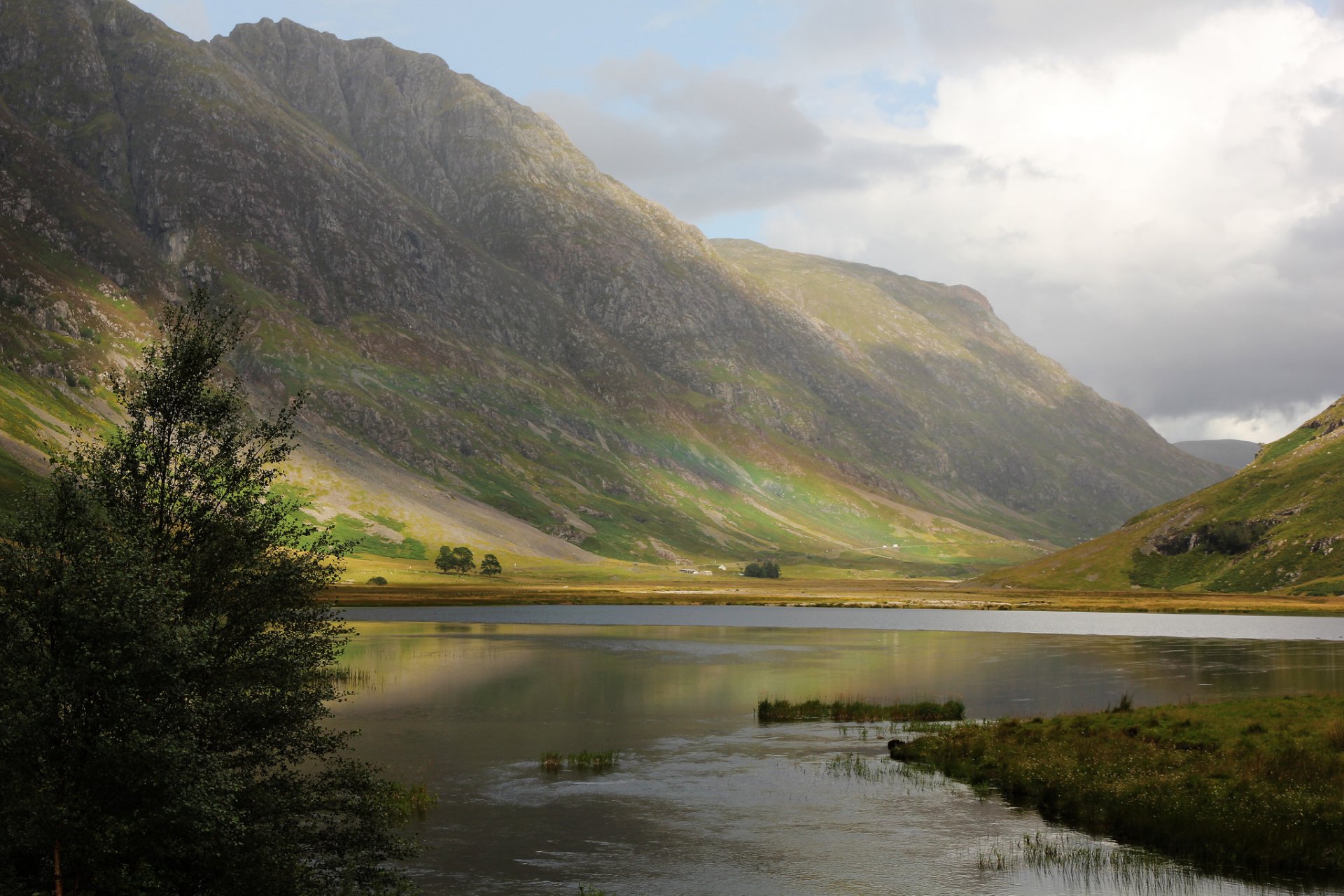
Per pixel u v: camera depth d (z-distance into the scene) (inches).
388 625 5753.0
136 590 867.4
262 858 920.3
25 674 826.2
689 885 1160.8
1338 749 1558.8
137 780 821.2
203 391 1075.9
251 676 1003.3
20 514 917.2
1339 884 1127.0
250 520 1050.1
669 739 2078.0
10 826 794.2
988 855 1259.8
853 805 1519.4
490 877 1185.4
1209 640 5132.9
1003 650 4370.1
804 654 4151.1
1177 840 1274.6
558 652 4079.7
